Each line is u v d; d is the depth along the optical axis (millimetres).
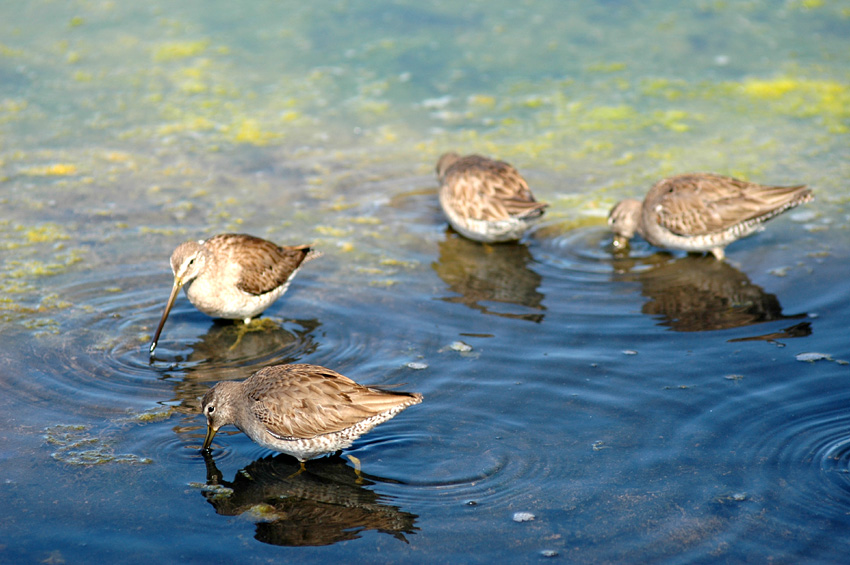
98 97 21828
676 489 9656
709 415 10930
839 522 9062
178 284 12938
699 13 26109
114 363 12406
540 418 11008
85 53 23938
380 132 20625
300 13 26438
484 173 16391
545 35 24938
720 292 14297
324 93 22281
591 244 16312
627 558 8672
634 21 25734
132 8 26828
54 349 12656
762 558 8625
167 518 9367
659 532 9016
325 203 17641
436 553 8828
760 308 13656
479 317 13648
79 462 10242
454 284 14773
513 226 15969
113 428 10945
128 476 10047
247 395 10594
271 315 13812
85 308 13812
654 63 23438
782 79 22422
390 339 12992
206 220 16750
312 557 8797
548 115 21281
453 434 10750
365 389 10398
